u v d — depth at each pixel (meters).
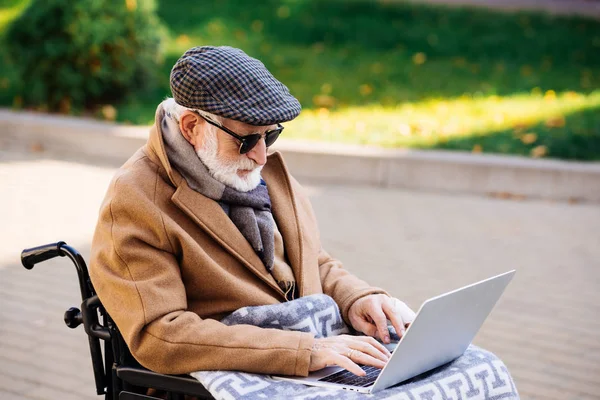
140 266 2.17
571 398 3.73
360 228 6.18
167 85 9.73
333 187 7.36
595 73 11.11
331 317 2.37
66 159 7.83
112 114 8.66
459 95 9.95
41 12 8.54
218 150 2.27
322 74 10.72
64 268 5.18
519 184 7.31
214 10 13.44
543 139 8.17
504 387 2.23
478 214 6.69
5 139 8.37
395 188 7.45
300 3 13.94
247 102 2.16
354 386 2.04
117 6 8.77
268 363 2.09
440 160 7.37
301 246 2.51
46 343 4.14
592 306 4.82
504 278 2.19
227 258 2.32
